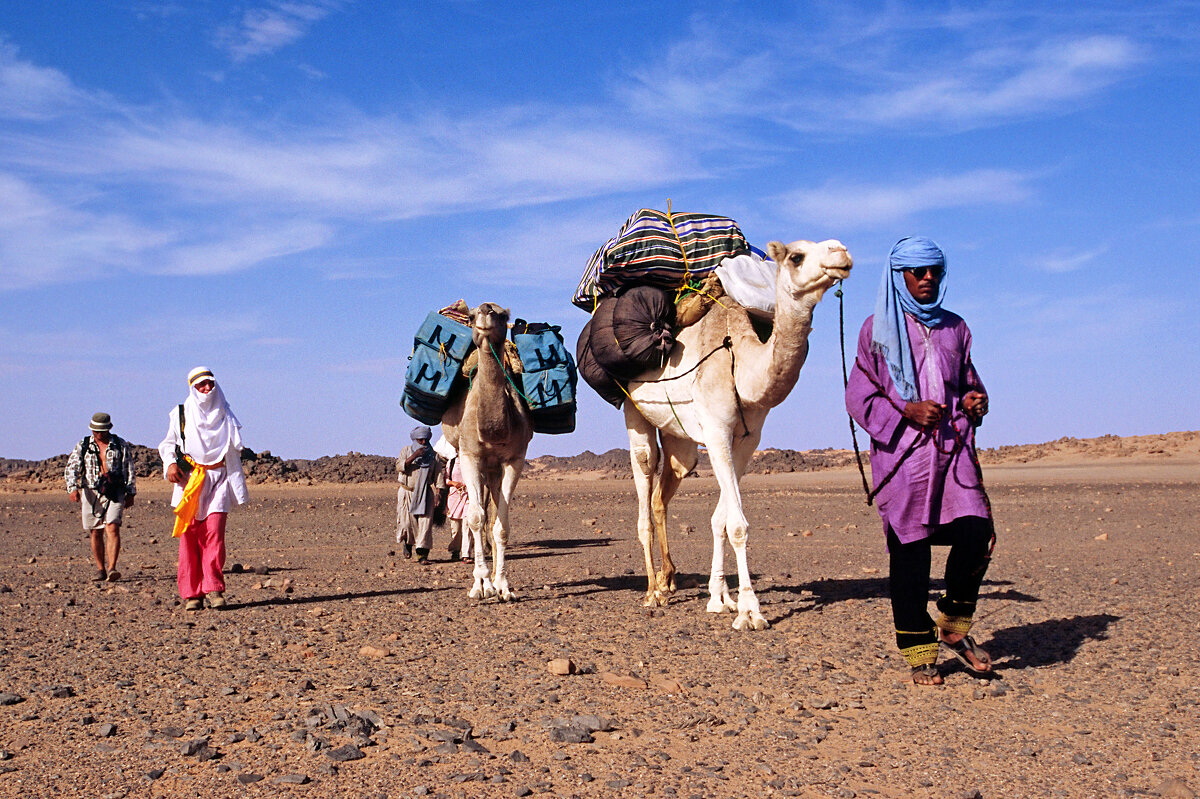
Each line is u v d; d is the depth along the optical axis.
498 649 7.95
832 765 5.09
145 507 30.98
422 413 10.70
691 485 42.06
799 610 9.59
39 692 6.63
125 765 5.14
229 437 10.59
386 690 6.60
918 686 6.66
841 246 7.37
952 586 6.78
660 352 9.24
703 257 9.52
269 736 5.57
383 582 12.73
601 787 4.80
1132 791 4.71
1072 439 57.62
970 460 6.47
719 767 5.06
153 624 9.41
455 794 4.69
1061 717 5.93
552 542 18.72
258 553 17.36
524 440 10.69
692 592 10.95
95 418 13.42
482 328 9.72
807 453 64.81
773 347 8.11
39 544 19.81
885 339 6.48
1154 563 13.52
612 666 7.28
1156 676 6.88
